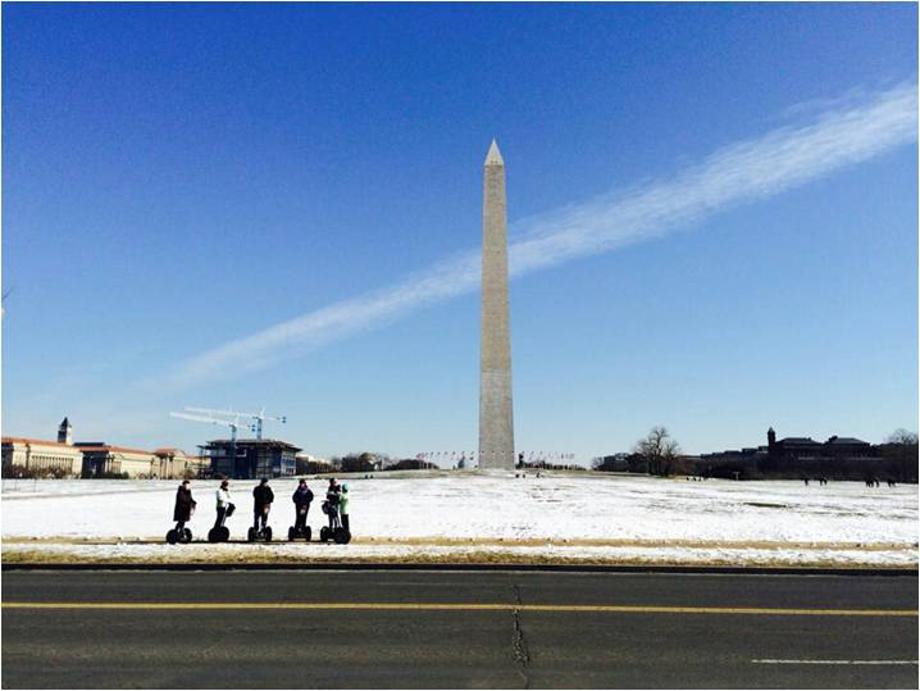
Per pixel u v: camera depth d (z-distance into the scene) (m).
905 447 140.25
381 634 10.38
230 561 17.23
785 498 49.03
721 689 7.99
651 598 13.23
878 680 8.38
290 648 9.62
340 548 19.28
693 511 34.53
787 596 13.58
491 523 27.14
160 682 8.18
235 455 164.75
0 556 17.67
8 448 160.25
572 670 8.66
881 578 16.17
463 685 8.09
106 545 19.70
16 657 9.20
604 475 86.62
